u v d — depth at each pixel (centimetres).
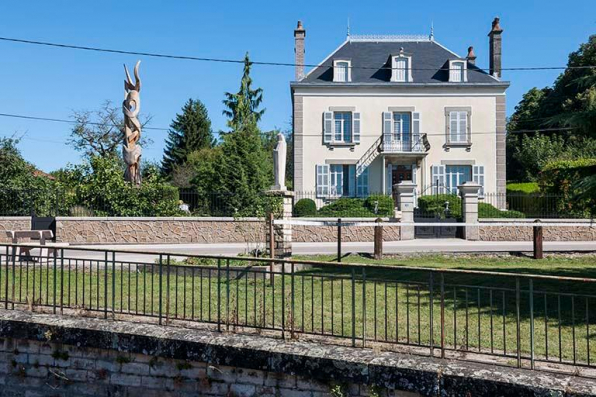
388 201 2623
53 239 1862
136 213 2002
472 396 466
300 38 3253
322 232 1983
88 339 593
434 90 3158
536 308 770
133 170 2211
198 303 758
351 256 1459
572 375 471
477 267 1276
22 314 646
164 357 569
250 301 779
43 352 618
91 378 598
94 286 891
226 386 551
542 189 2472
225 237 1950
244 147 2720
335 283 967
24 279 950
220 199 2069
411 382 484
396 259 1417
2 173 2209
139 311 691
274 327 591
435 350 541
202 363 558
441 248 1653
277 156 1404
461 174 3164
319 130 3177
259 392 540
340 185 3180
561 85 4325
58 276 980
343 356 514
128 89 2228
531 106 4819
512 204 2673
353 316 552
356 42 3425
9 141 2325
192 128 4916
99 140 4056
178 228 1942
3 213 1969
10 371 630
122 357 585
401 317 697
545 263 1365
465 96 3150
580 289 923
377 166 3167
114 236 1908
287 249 1406
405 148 3138
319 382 520
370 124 3175
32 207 1959
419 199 2981
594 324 674
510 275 506
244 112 4188
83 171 2106
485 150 3150
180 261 1247
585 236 2034
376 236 1441
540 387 445
